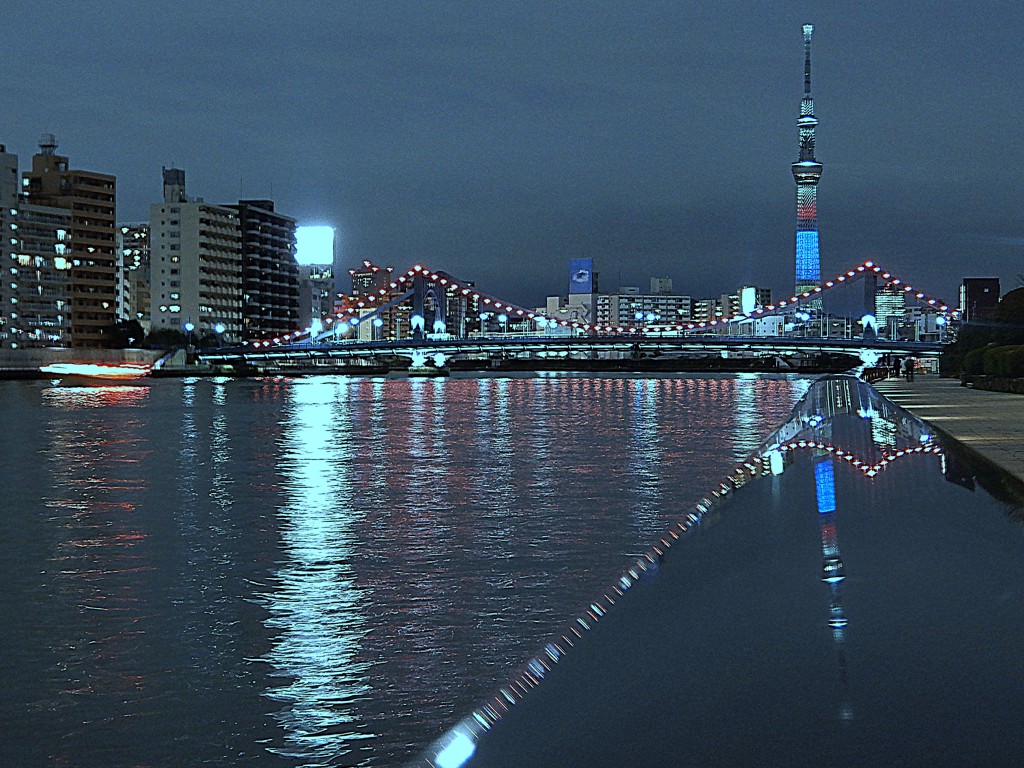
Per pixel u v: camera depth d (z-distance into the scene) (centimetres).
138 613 1251
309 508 2220
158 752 805
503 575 1439
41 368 15488
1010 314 10188
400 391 11544
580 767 668
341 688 941
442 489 2556
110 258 18488
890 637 906
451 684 938
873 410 4578
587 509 2134
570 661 908
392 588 1366
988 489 1945
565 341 16875
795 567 1254
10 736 841
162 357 17788
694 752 672
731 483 2302
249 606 1278
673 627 989
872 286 18262
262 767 773
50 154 18512
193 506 2291
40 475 3066
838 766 639
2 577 1482
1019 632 914
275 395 10506
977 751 652
